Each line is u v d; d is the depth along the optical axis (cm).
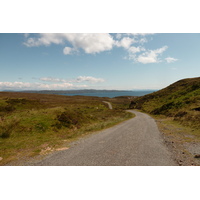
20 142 1119
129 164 686
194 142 1112
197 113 2211
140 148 940
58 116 1995
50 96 11762
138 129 1823
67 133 1603
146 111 6419
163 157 774
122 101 14338
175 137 1320
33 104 3994
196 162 712
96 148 939
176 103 4316
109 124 2397
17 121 1558
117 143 1077
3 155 808
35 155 805
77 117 2353
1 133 1288
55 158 757
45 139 1244
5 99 3681
